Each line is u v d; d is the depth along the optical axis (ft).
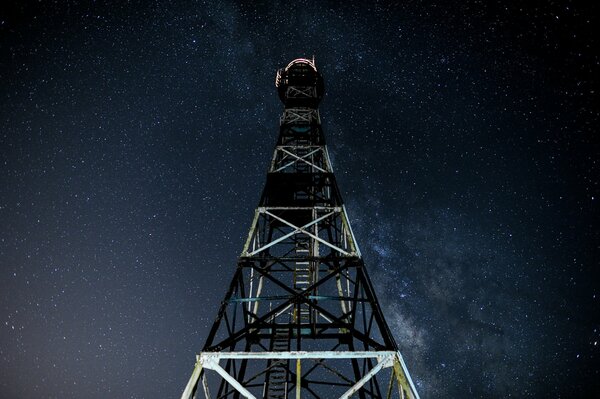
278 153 42.11
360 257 24.20
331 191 33.71
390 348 18.07
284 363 25.82
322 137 43.06
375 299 21.57
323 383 24.20
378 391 20.58
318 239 26.04
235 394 21.85
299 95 53.83
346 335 24.56
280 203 33.50
